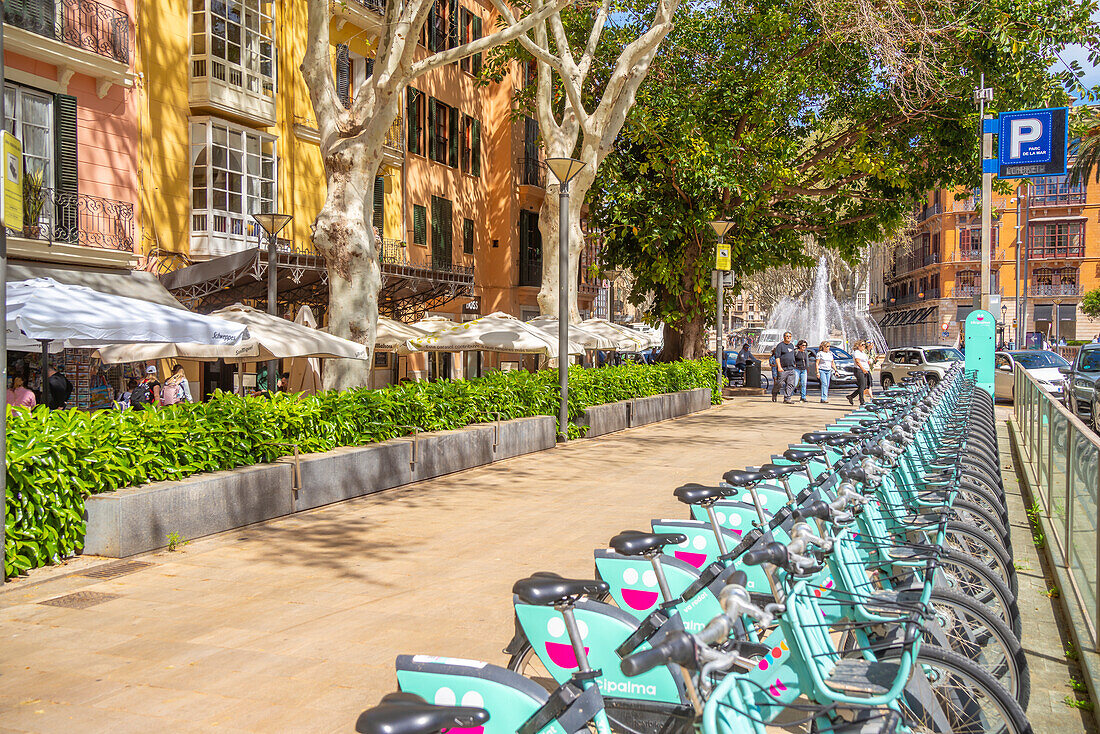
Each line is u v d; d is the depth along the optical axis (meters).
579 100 17.97
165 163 19.38
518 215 34.03
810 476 5.47
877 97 27.23
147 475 7.93
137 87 18.69
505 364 32.41
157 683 4.67
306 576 6.79
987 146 19.19
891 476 5.49
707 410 23.64
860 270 60.47
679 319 30.20
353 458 10.12
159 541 7.52
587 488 10.97
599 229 30.11
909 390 9.83
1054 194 67.31
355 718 4.25
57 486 7.05
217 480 8.20
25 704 4.40
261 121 21.62
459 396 13.40
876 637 3.53
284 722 4.20
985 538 4.95
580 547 7.78
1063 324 54.56
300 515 9.12
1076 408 20.48
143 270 18.50
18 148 6.73
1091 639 5.04
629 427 18.72
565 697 2.66
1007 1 24.48
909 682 3.16
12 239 15.46
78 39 17.08
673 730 3.04
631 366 20.98
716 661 2.15
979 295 19.34
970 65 25.39
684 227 27.83
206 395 20.05
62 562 7.04
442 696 2.76
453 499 10.16
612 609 3.32
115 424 7.75
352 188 13.11
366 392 11.52
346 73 25.55
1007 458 13.63
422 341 18.91
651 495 10.45
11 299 9.69
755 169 26.91
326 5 13.09
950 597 3.80
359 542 7.93
